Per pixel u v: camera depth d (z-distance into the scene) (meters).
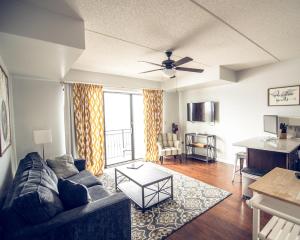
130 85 4.78
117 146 5.73
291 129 3.61
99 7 1.70
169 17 1.91
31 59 2.21
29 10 1.62
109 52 2.94
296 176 1.52
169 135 5.37
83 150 3.91
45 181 1.74
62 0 1.58
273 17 1.96
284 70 3.65
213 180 3.56
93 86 4.09
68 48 1.89
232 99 4.54
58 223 1.32
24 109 3.29
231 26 2.14
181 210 2.49
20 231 1.22
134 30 2.19
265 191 1.30
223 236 1.98
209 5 1.72
